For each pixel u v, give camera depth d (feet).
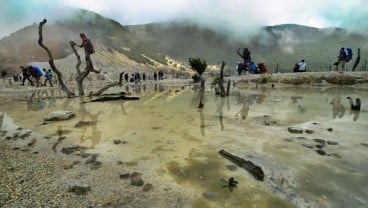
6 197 14.21
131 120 34.27
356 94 56.80
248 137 25.23
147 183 15.89
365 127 27.99
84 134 27.25
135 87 108.47
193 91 81.00
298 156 20.03
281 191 14.96
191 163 19.03
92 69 70.59
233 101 51.75
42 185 15.71
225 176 16.84
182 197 14.38
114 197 14.42
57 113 35.58
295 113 36.63
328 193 14.64
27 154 21.26
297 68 96.22
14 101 59.67
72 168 18.29
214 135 26.17
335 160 19.12
